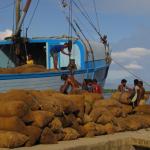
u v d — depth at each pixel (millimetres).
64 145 11977
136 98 17844
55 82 19781
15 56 23500
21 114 11570
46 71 19844
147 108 17438
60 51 22219
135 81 18312
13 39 22766
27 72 19078
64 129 13070
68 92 17375
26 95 12180
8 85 17797
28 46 23828
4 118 11562
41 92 13672
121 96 17484
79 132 13578
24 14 22594
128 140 14227
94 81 19109
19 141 11188
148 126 16500
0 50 23609
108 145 13289
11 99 12047
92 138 13672
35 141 11703
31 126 11719
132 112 17281
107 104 15445
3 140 11016
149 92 21703
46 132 12016
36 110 12250
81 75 21719
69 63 21250
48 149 11188
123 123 15375
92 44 23703
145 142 13883
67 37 23094
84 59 22500
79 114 13844
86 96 15141
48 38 23203
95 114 14477
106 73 25219
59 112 12734
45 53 23750
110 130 14711
